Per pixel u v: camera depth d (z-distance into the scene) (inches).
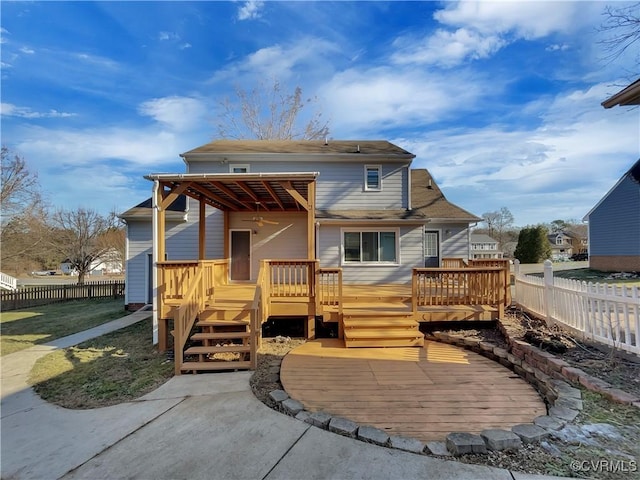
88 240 1001.5
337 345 261.6
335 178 486.3
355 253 453.4
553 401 147.2
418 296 288.8
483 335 260.4
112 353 277.3
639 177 264.4
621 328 200.5
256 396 163.5
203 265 284.2
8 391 201.9
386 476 97.9
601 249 692.1
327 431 126.1
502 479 94.0
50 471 110.1
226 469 104.7
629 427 115.8
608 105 193.2
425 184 637.3
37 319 486.9
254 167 481.7
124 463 112.0
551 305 245.8
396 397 161.8
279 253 467.2
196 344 277.0
